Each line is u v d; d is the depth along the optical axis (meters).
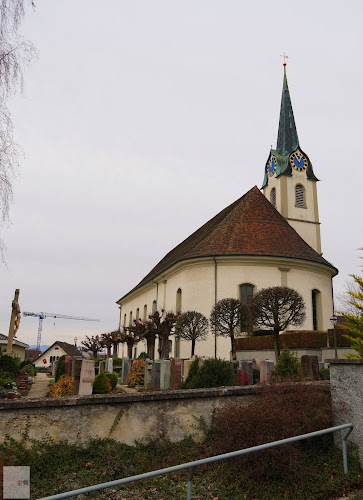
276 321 19.33
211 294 26.88
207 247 28.22
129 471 5.95
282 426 5.86
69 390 12.59
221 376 10.07
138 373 17.70
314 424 6.25
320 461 6.04
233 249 27.42
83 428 6.29
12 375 17.89
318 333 20.11
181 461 6.27
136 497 5.34
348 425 5.67
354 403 6.19
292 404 6.51
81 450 6.18
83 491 3.42
